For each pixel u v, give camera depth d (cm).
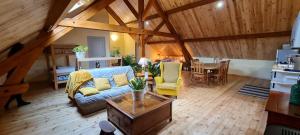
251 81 586
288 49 426
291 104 156
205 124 274
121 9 744
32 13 183
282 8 418
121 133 247
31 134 248
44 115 315
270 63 611
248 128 259
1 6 123
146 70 460
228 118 295
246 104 362
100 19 773
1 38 206
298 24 273
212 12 536
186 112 322
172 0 571
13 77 304
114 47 1028
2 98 283
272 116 149
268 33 507
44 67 648
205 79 585
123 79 412
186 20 633
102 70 398
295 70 285
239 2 457
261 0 423
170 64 448
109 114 279
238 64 701
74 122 286
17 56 310
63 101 395
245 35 559
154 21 719
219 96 421
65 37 667
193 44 759
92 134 249
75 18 396
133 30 548
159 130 255
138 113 221
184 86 524
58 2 167
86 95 321
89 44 746
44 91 484
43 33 352
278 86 306
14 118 302
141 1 588
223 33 609
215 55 757
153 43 921
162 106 252
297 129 126
